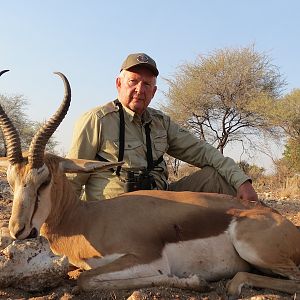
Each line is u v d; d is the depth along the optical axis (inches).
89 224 66.0
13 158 62.8
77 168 67.1
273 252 63.5
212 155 85.7
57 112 63.3
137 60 81.1
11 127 63.2
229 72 357.1
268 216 65.9
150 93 83.3
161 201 67.5
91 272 60.2
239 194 81.4
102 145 81.0
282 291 62.1
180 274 65.5
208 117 375.6
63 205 66.5
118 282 60.0
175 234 65.0
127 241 63.3
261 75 360.8
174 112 370.9
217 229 65.6
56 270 59.4
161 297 57.7
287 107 339.0
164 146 85.9
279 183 271.1
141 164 81.7
